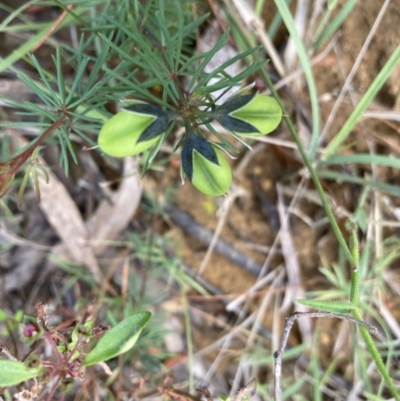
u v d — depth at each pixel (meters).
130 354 0.21
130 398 0.19
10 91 0.20
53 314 0.21
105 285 0.22
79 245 0.22
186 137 0.13
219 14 0.19
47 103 0.16
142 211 0.23
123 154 0.13
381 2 0.20
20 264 0.22
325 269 0.22
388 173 0.22
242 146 0.22
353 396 0.22
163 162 0.22
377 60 0.20
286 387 0.23
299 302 0.15
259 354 0.23
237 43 0.19
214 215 0.23
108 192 0.22
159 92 0.20
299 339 0.23
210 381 0.23
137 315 0.15
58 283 0.23
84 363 0.15
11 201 0.22
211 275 0.23
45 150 0.21
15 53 0.17
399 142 0.21
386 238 0.22
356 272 0.17
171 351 0.23
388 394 0.22
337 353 0.23
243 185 0.23
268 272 0.23
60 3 0.16
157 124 0.13
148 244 0.22
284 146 0.22
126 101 0.13
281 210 0.22
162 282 0.23
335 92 0.21
